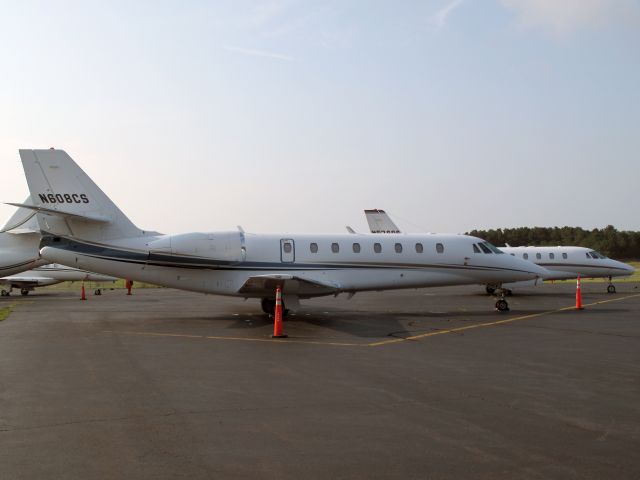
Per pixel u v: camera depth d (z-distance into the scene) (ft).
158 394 25.08
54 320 57.06
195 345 39.88
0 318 59.16
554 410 22.17
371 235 63.82
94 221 55.62
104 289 132.77
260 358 34.45
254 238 59.00
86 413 21.91
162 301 85.46
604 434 19.02
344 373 29.73
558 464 16.20
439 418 21.03
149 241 56.54
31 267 97.66
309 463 16.35
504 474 15.46
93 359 34.24
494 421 20.63
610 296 91.25
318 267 60.23
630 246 361.30
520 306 72.74
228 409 22.47
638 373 29.68
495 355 35.45
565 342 41.09
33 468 16.02
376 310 67.51
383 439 18.54
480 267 65.82
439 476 15.34
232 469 15.90
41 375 29.40
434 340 42.24
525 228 393.70
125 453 17.26
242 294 57.67
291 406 22.89
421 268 63.98
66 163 55.83
